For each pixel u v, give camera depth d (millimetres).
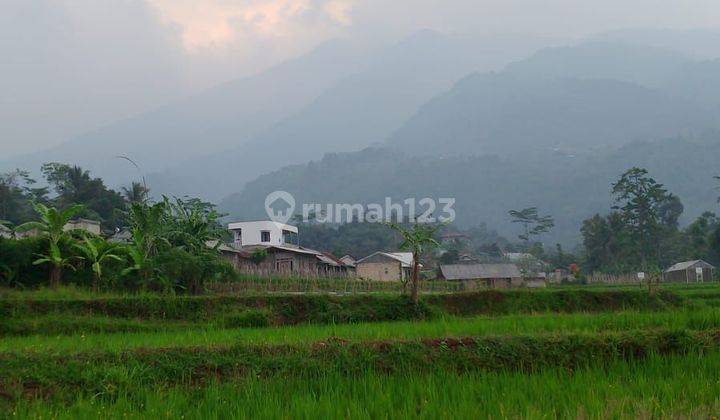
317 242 100500
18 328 20531
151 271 28891
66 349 14234
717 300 32312
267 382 12766
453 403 11047
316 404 11000
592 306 29484
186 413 10914
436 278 59906
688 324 18656
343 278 44344
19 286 26719
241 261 51156
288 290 37438
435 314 26031
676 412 10469
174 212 36344
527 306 28547
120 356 13461
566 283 58781
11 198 61469
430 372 13555
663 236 79812
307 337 16484
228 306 24719
